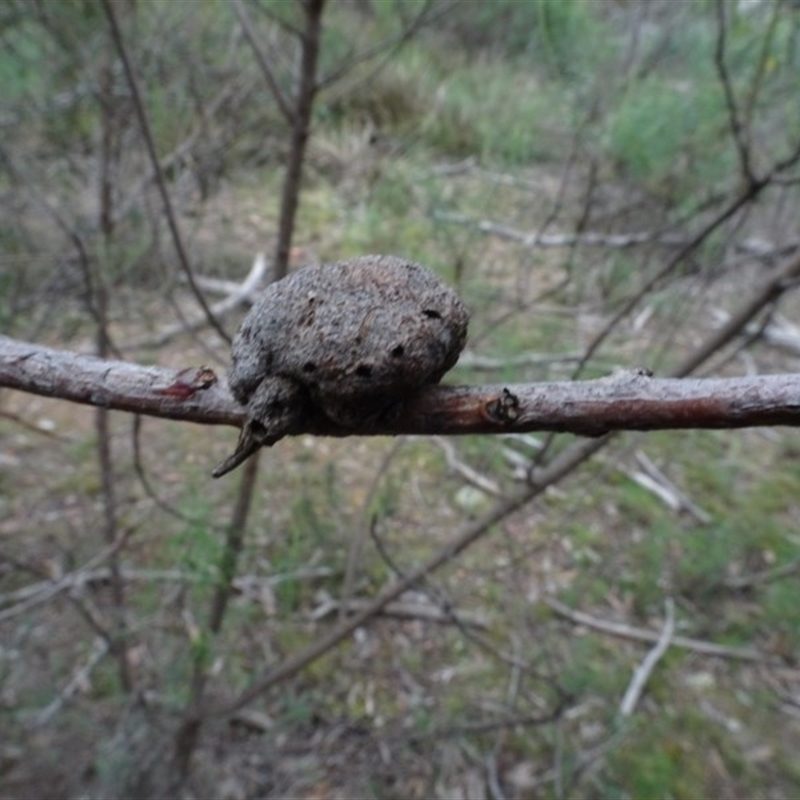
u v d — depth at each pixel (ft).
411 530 1.98
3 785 1.46
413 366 0.37
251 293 2.48
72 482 2.01
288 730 1.63
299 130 1.09
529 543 2.03
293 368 0.37
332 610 1.83
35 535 1.85
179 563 1.29
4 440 2.15
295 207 1.13
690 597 2.01
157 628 1.52
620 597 1.97
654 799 1.56
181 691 1.47
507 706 1.67
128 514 1.86
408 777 1.57
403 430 0.39
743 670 1.84
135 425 1.13
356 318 0.37
